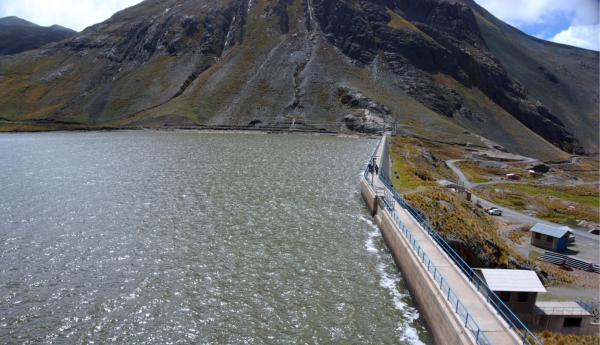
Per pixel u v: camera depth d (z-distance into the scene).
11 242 43.78
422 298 31.95
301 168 89.06
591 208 86.25
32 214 53.50
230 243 44.84
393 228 43.31
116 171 83.25
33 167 88.44
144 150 116.38
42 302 32.25
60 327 29.19
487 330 24.41
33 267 38.09
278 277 37.44
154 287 34.94
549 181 119.12
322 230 49.97
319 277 37.75
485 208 76.88
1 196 62.41
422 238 40.06
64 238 45.22
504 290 30.31
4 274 36.59
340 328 30.05
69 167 88.19
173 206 57.88
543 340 26.33
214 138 150.75
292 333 29.22
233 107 191.62
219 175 79.56
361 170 88.12
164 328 29.36
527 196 93.44
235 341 28.11
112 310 31.42
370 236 48.56
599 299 41.28
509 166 133.12
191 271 38.00
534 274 32.12
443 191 64.25
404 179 72.56
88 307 31.73
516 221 71.25
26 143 139.38
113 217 52.62
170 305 32.28
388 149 115.38
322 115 182.12
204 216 53.66
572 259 52.06
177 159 99.19
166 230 48.25
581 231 68.81
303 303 33.19
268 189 69.06
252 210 56.84
